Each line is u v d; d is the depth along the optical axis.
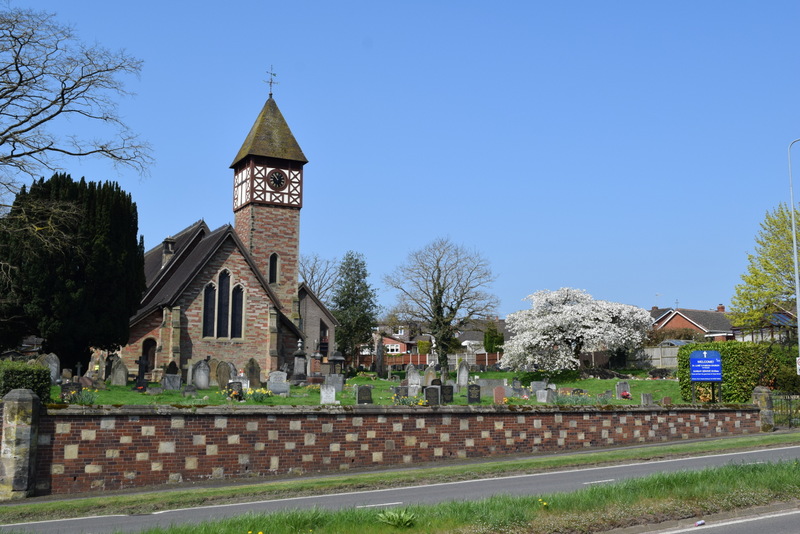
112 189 43.50
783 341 49.34
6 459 18.58
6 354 42.62
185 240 61.31
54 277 41.06
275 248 64.44
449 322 75.06
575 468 21.28
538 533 11.27
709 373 34.00
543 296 69.38
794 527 11.84
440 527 11.43
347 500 16.23
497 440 26.00
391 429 24.05
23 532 12.62
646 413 29.86
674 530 11.82
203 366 38.12
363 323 89.06
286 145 65.94
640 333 69.44
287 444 22.33
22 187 39.03
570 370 65.94
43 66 34.84
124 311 43.78
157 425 20.62
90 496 18.78
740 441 26.50
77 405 19.77
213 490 18.08
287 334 58.91
